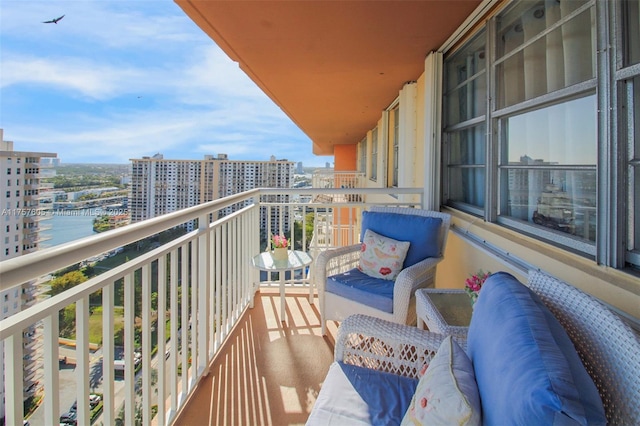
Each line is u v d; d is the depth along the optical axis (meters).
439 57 3.03
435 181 3.12
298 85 4.16
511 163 2.04
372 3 2.21
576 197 1.51
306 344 2.32
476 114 2.53
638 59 1.18
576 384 0.60
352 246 2.60
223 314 2.31
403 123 4.17
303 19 2.41
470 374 0.91
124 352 1.24
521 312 0.83
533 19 1.79
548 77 1.66
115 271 1.17
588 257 1.38
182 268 1.69
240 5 2.22
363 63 3.35
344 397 1.17
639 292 1.11
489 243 2.14
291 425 1.60
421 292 1.82
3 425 0.84
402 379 1.28
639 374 0.67
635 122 1.21
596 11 1.32
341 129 8.30
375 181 7.54
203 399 1.77
